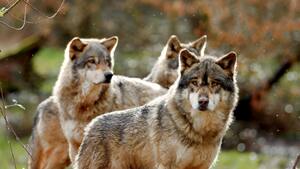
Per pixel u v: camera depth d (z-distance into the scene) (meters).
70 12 29.55
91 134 11.22
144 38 30.03
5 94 27.14
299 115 26.53
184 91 10.65
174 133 10.70
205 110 10.43
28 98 26.88
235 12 26.94
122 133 11.03
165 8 28.41
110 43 13.59
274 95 27.33
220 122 10.76
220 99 10.65
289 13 26.73
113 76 13.59
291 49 27.14
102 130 11.15
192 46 14.97
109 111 13.29
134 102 13.56
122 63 28.70
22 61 28.41
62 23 29.61
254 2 26.94
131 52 29.81
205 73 10.61
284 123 26.36
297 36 27.42
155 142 10.81
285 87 27.91
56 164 14.42
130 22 30.30
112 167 11.10
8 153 22.38
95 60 13.18
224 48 27.08
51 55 32.53
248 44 26.77
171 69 14.73
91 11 29.62
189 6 28.02
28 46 28.70
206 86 10.55
